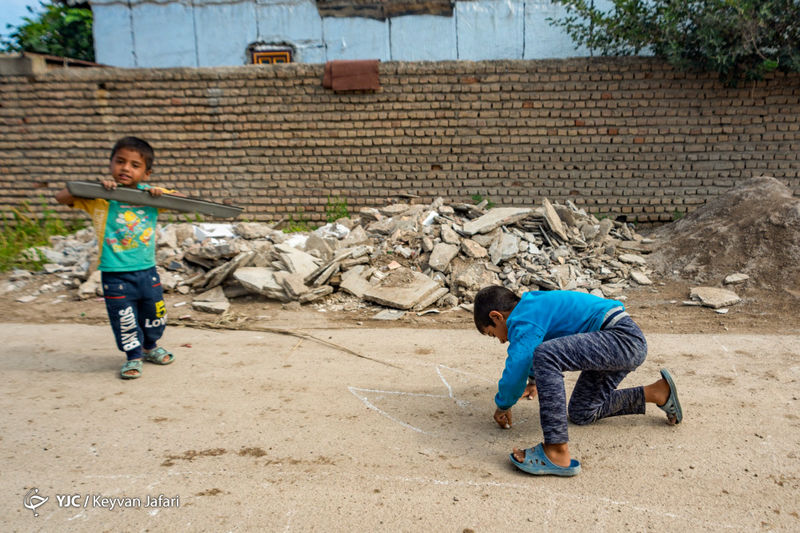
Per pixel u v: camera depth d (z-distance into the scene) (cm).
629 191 809
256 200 859
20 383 353
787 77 753
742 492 236
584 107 794
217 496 234
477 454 270
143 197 352
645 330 464
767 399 326
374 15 945
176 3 959
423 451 273
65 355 409
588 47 836
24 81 828
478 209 698
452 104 809
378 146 832
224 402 327
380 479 247
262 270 579
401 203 842
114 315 355
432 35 942
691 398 329
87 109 833
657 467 256
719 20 706
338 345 434
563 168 815
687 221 719
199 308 533
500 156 820
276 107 827
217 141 842
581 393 289
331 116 826
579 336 257
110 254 349
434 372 378
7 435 284
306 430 293
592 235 671
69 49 1038
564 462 248
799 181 781
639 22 769
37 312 529
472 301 552
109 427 295
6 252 684
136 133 841
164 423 300
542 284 567
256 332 470
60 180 854
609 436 286
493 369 384
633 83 780
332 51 962
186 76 820
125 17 967
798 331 451
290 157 844
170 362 392
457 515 221
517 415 314
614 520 218
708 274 592
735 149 784
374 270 588
